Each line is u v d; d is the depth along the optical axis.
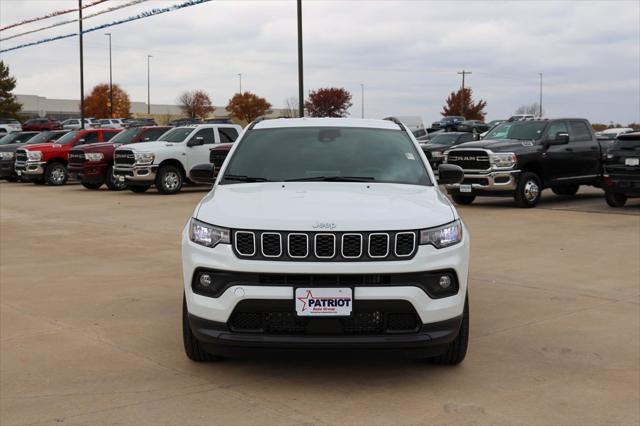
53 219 13.75
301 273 4.06
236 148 5.63
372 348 4.09
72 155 21.94
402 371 4.66
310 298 4.04
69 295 6.88
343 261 4.10
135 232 11.69
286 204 4.45
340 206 4.40
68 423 3.77
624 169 14.46
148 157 19.31
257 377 4.52
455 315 4.28
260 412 3.93
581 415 3.93
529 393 4.27
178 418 3.84
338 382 4.44
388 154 5.51
